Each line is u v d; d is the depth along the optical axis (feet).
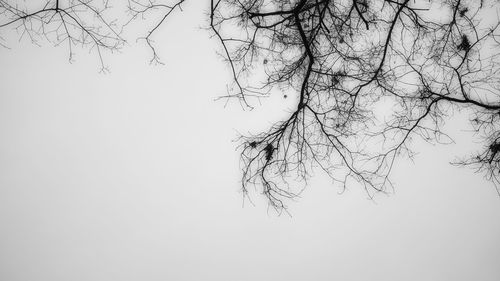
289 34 13.83
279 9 13.61
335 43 13.97
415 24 13.52
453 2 13.34
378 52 13.83
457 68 13.80
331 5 13.78
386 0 13.20
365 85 14.15
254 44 13.67
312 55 12.91
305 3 13.32
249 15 12.97
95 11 11.36
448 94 14.12
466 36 13.51
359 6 13.61
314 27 14.11
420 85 14.17
